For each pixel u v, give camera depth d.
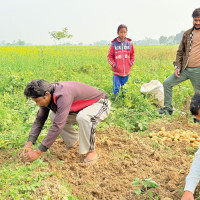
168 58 18.20
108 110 3.82
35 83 3.16
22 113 5.76
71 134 4.10
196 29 5.55
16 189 3.03
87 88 3.65
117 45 6.82
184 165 3.81
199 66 5.63
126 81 7.04
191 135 4.87
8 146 4.18
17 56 14.33
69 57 14.22
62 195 3.04
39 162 3.60
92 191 3.28
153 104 6.73
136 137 4.70
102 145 4.39
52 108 3.41
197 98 2.31
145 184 3.04
